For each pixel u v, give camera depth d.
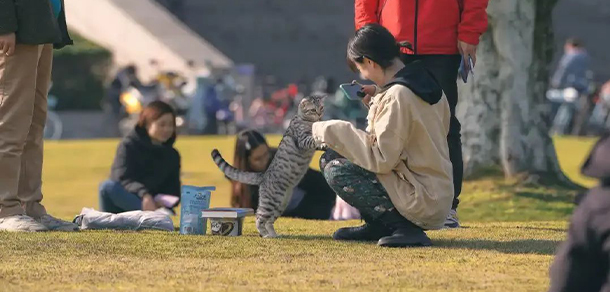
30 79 23.77
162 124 32.06
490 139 38.28
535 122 38.16
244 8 125.94
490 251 21.05
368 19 26.45
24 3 23.11
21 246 21.28
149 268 18.88
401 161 21.08
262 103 93.81
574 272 12.49
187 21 124.75
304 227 26.42
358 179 21.48
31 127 24.77
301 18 125.81
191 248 21.33
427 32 25.67
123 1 107.38
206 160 56.19
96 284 17.33
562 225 27.17
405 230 21.61
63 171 52.66
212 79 87.62
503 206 34.91
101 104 96.50
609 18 121.12
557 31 119.88
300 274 18.22
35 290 16.78
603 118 83.44
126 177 31.84
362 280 17.55
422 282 17.39
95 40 105.06
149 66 101.94
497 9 37.88
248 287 16.98
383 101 20.77
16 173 23.95
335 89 102.56
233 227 23.58
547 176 37.94
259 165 29.91
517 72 37.94
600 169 12.17
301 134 22.62
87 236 23.00
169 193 32.62
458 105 38.97
